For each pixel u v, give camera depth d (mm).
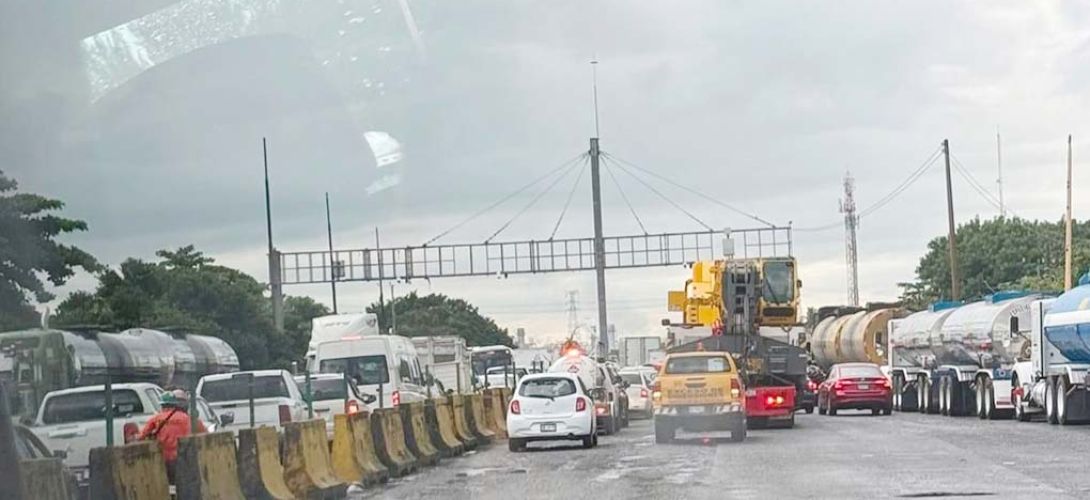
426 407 30969
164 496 17000
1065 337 36969
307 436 22188
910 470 23094
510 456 30953
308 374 26938
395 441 27203
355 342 36438
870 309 63000
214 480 18281
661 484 21906
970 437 32438
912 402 54438
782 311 43500
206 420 24562
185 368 34125
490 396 41062
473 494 21562
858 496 19188
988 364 44281
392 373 36250
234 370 38969
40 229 25391
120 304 34812
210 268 42719
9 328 25391
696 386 33562
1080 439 30938
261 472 19891
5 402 12508
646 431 41656
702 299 44656
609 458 28688
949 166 61719
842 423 42344
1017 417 42594
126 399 22828
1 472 12281
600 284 57344
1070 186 49875
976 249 91375
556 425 32344
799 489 20359
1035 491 19281
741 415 33438
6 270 24922
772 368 41875
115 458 15703
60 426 22203
